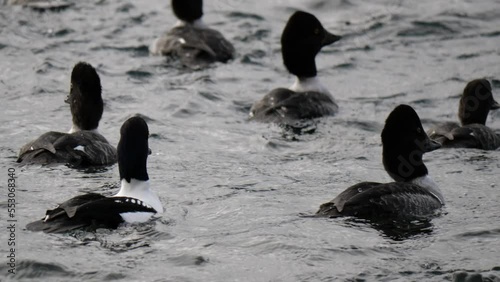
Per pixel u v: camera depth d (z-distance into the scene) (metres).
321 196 16.97
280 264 14.11
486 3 29.25
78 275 13.60
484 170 18.27
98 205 14.74
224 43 25.55
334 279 13.68
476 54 25.86
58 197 16.44
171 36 25.58
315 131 20.95
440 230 15.30
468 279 13.50
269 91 23.38
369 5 29.16
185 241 14.70
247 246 14.64
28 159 17.75
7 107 21.95
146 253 14.23
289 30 22.52
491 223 15.65
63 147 17.81
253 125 21.25
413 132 16.56
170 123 21.25
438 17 28.09
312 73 22.66
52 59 25.08
